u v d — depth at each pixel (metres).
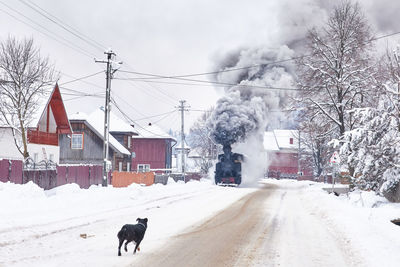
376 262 8.15
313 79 33.16
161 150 70.94
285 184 50.91
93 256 8.52
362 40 31.89
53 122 36.16
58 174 28.62
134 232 8.77
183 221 14.50
